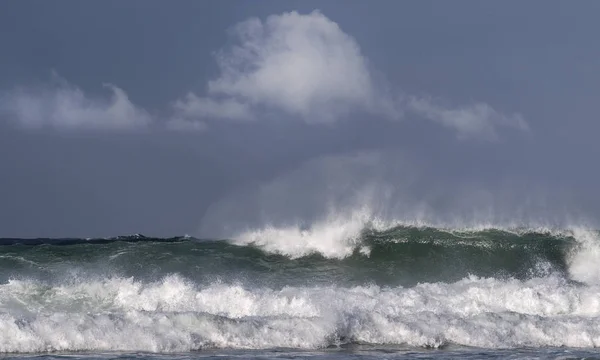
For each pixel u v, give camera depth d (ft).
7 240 422.82
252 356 194.49
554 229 351.25
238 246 330.13
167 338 203.31
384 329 219.82
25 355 190.70
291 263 320.70
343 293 256.32
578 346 220.23
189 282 269.44
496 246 337.11
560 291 268.00
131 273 290.15
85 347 199.62
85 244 322.34
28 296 247.70
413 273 319.47
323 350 205.46
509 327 226.99
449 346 215.31
